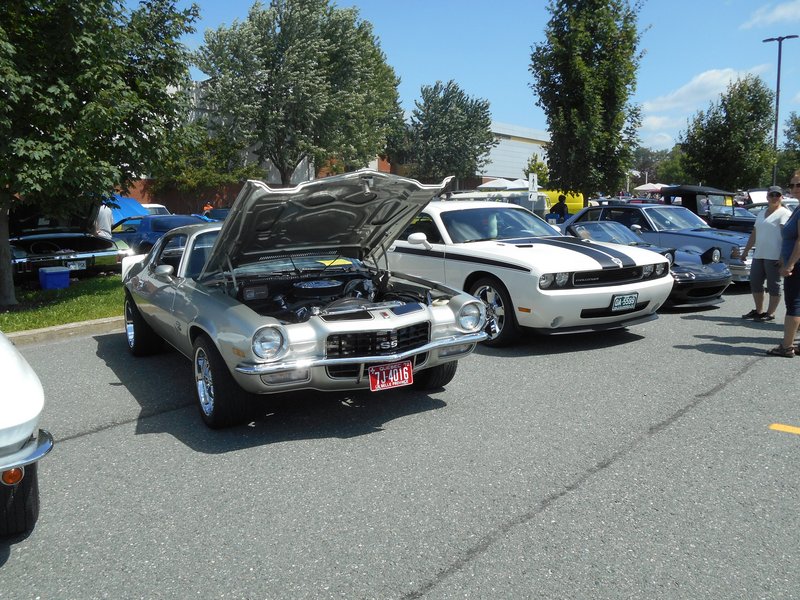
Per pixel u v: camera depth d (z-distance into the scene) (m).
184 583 2.69
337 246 5.52
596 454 3.88
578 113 18.77
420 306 4.52
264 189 4.09
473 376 5.61
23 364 3.11
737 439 4.06
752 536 2.93
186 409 4.97
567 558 2.79
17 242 11.47
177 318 4.95
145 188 33.06
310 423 4.55
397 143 53.69
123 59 9.76
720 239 9.83
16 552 2.97
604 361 5.99
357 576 2.70
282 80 34.53
